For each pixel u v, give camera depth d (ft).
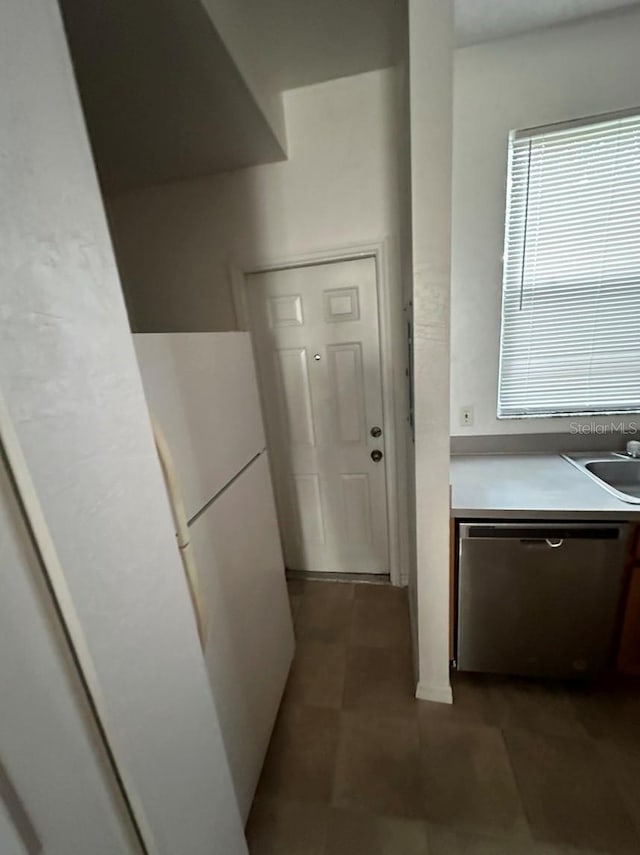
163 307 6.95
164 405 2.85
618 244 5.42
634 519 4.24
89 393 1.65
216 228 6.39
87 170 1.67
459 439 6.52
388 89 5.33
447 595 4.66
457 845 3.66
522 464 5.92
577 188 5.35
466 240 5.74
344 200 5.86
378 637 6.26
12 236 1.33
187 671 2.33
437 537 4.48
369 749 4.57
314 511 7.70
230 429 3.89
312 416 7.13
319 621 6.70
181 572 2.32
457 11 4.50
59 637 1.52
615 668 4.86
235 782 3.58
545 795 3.98
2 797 1.30
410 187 3.66
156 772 1.98
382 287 6.06
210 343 3.60
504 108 5.21
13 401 1.33
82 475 1.60
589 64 4.90
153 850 1.95
